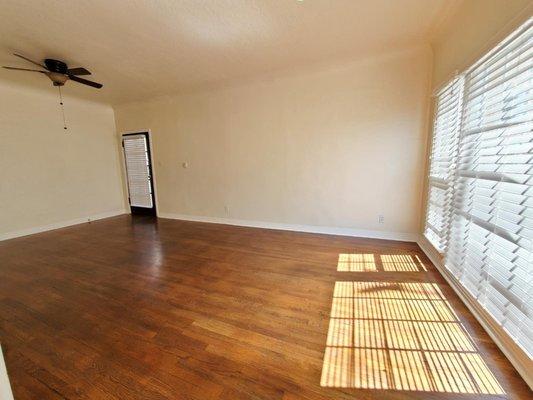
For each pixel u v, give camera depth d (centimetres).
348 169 358
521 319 133
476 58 180
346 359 146
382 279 240
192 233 418
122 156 571
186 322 185
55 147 466
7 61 307
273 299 211
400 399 121
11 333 177
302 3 206
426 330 168
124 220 527
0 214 402
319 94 361
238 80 391
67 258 317
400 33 258
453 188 225
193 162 489
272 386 130
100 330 179
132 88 422
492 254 161
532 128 129
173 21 227
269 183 421
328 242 347
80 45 269
